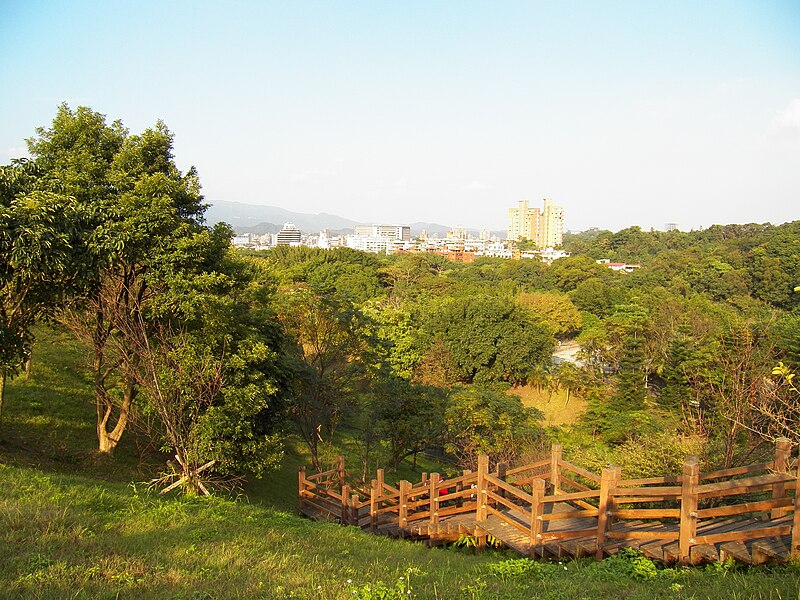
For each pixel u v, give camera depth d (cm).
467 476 1012
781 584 555
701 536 705
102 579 595
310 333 2180
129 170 1512
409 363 4272
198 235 1439
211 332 1445
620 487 794
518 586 655
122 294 1452
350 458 2573
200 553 720
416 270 8538
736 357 1755
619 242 13700
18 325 1296
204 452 1338
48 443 1534
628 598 573
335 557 794
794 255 6438
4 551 644
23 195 1100
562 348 6334
